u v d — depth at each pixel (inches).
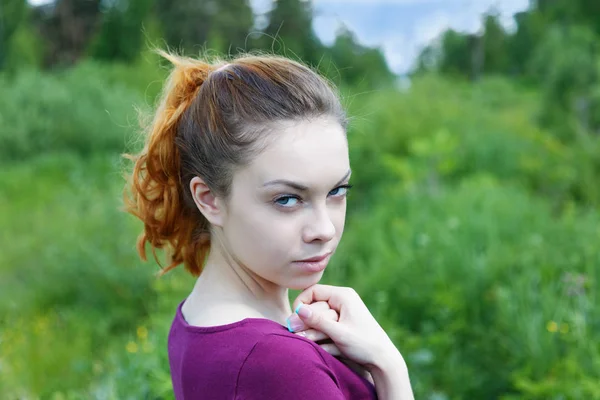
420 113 457.7
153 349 139.4
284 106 50.2
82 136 519.5
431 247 207.0
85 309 223.8
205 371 49.1
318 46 1128.8
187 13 1187.3
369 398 52.7
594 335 140.6
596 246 186.9
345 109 59.1
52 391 161.8
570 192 331.3
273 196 50.1
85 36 1343.5
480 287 179.0
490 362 161.0
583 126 408.8
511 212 237.6
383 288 196.2
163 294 192.2
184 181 57.1
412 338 160.2
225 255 55.7
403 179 331.6
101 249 245.8
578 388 127.6
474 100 597.3
